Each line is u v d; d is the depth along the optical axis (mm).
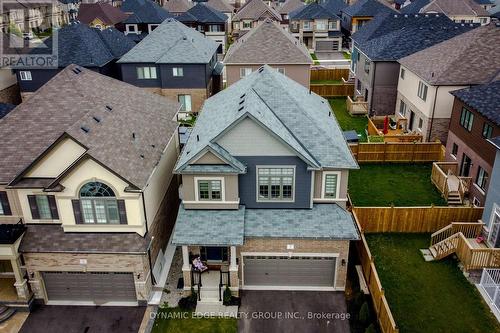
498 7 99500
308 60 52250
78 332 23469
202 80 52562
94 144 23641
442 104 40031
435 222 29922
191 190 25625
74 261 24188
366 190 35844
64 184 23078
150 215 25938
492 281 24312
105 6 92000
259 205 26641
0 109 32812
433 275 26500
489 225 27438
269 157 25297
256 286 26516
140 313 24719
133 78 53156
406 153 40000
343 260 25234
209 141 25156
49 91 28250
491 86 33625
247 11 93250
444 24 56375
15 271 23875
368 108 51312
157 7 88562
